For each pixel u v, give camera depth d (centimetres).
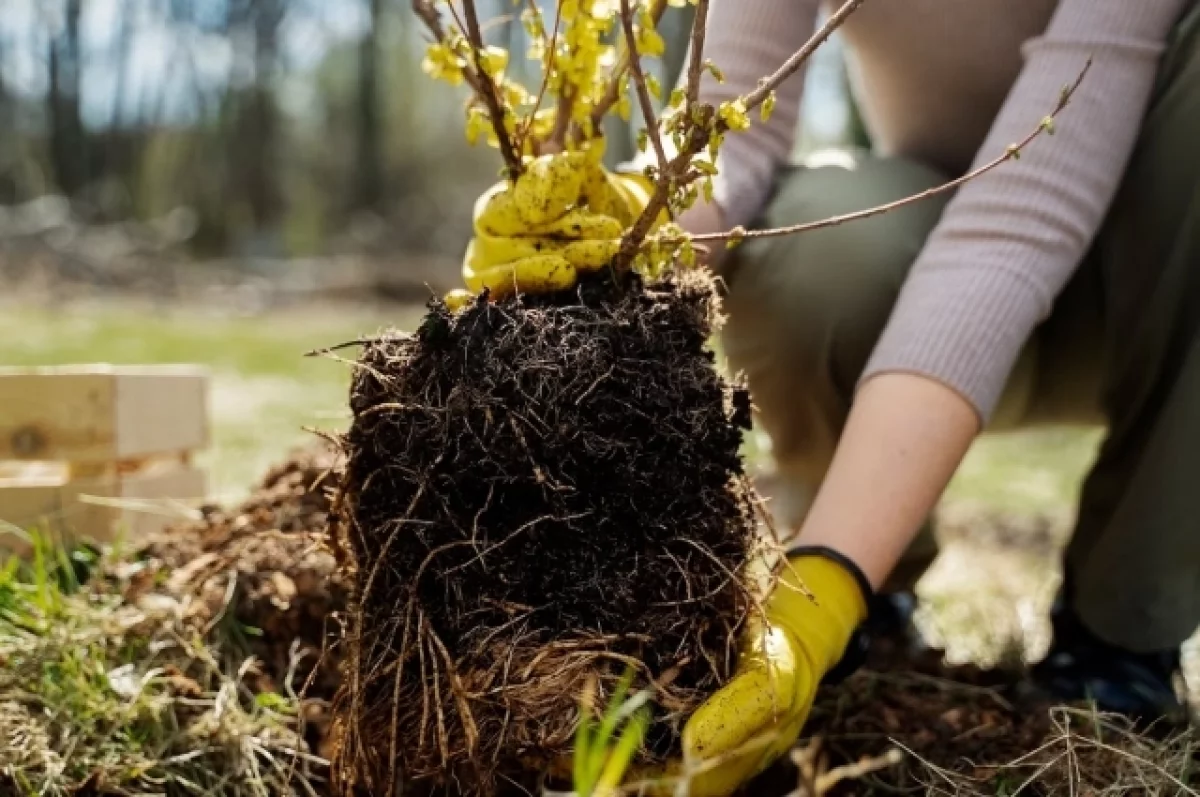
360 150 2241
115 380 196
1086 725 146
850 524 132
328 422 403
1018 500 383
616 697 97
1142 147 161
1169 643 159
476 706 113
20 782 125
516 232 124
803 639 124
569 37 122
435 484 115
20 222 1456
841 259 165
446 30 124
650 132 115
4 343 697
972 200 145
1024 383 186
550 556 115
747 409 125
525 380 113
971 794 128
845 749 147
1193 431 152
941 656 181
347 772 120
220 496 252
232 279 1458
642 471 115
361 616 117
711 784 114
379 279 1499
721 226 161
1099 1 149
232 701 140
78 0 2098
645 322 118
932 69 177
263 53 2252
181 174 2359
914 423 134
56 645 143
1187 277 158
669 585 116
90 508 195
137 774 130
